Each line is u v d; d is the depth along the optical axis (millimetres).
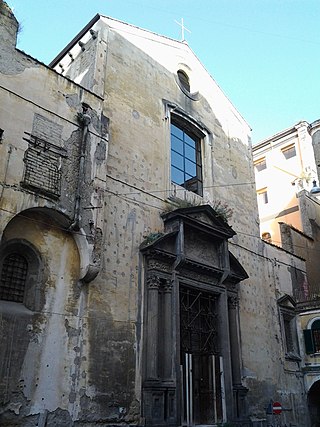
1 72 13445
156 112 20062
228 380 17781
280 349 22547
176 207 19016
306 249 30391
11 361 12008
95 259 14148
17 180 12766
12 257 13312
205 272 18688
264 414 19922
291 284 25406
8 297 12875
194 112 22781
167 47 22406
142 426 14117
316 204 35344
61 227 14133
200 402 17281
